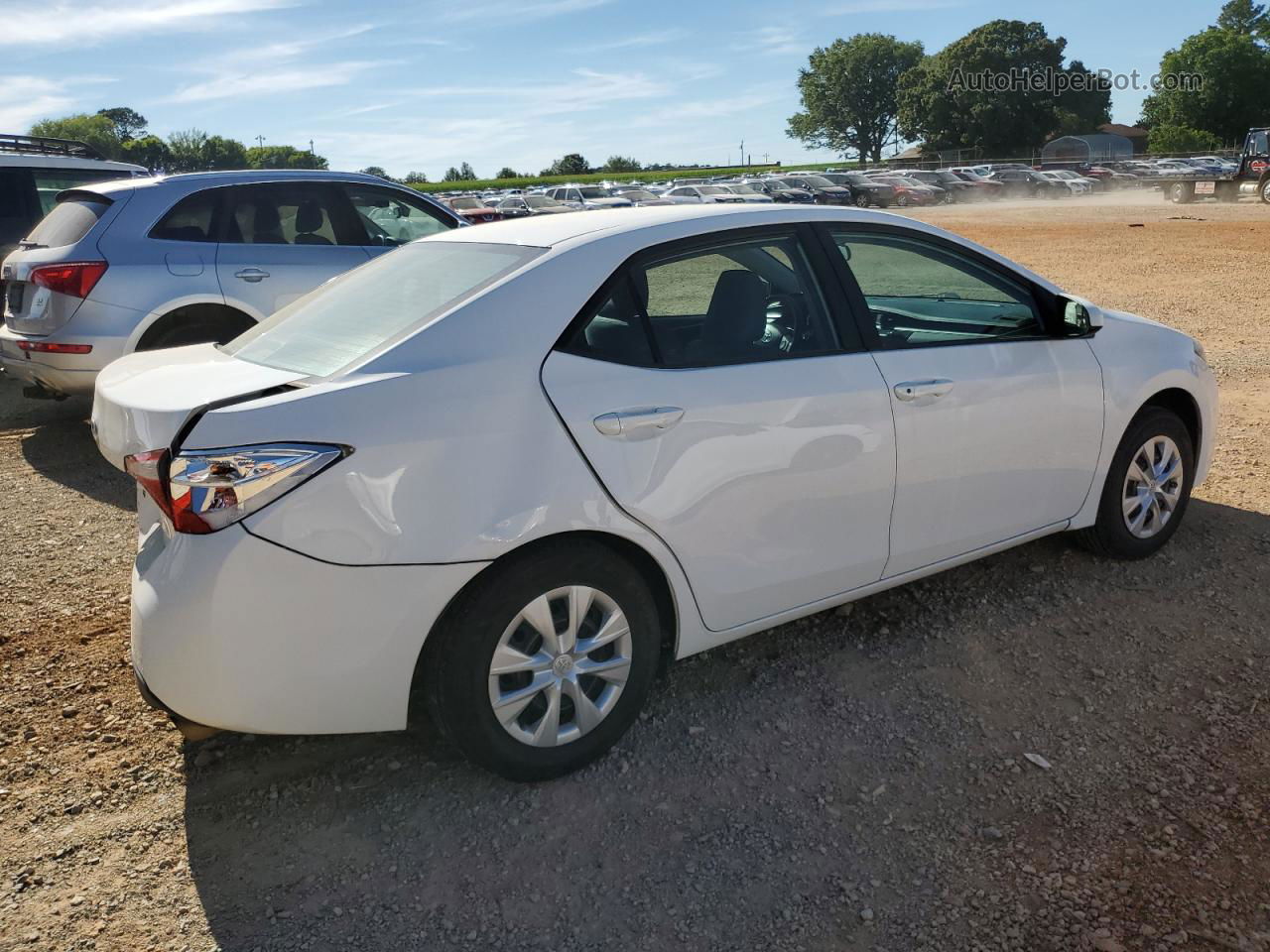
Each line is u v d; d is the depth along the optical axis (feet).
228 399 8.30
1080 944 7.36
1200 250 59.93
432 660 8.64
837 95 388.78
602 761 9.70
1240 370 26.25
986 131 308.19
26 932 7.64
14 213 27.14
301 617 7.98
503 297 9.05
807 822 8.80
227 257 21.42
